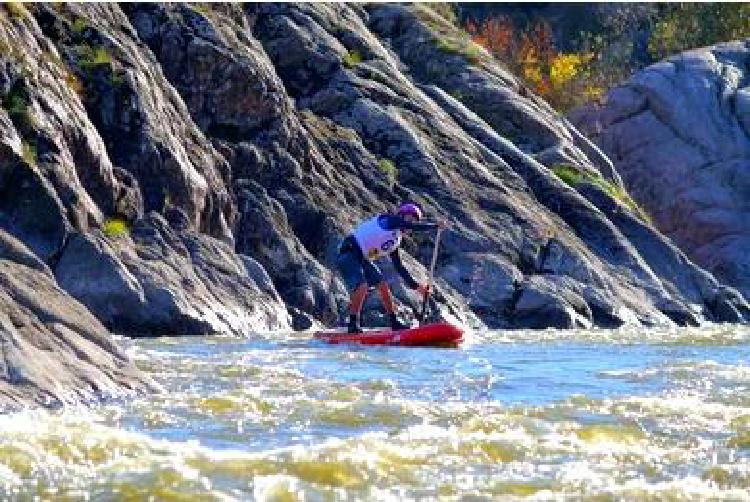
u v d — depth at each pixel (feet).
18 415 118.11
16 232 246.47
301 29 378.12
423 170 355.97
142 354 197.88
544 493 96.58
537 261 349.00
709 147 516.73
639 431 124.16
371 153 358.23
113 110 285.02
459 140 377.91
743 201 506.07
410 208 244.01
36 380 130.72
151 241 270.46
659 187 516.32
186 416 128.77
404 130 363.76
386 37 440.45
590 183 400.26
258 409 133.49
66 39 290.56
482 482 99.71
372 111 366.43
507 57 619.26
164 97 303.27
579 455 111.34
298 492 94.43
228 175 309.63
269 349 218.59
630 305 350.43
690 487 98.43
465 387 166.30
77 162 267.80
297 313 293.43
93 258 247.29
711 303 383.65
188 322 251.39
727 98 528.63
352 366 188.96
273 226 307.58
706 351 241.76
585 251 361.30
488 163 378.73
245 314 270.26
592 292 344.08
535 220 360.48
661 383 172.45
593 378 179.83
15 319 138.41
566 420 130.41
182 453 105.09
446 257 335.88
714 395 156.56
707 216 501.15
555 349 239.09
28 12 280.92
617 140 532.32
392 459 106.32
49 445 103.19
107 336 149.38
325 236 319.06
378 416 131.13
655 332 306.14
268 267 302.66
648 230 392.27
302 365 188.03
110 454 103.60
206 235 288.51
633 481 101.81
